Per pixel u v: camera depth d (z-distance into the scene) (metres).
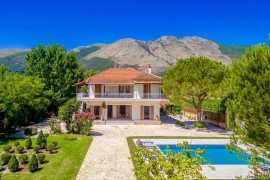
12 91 35.69
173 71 41.56
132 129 40.50
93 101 47.06
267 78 11.12
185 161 10.60
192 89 38.31
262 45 11.97
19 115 37.81
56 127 36.28
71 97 55.56
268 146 11.46
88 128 35.03
